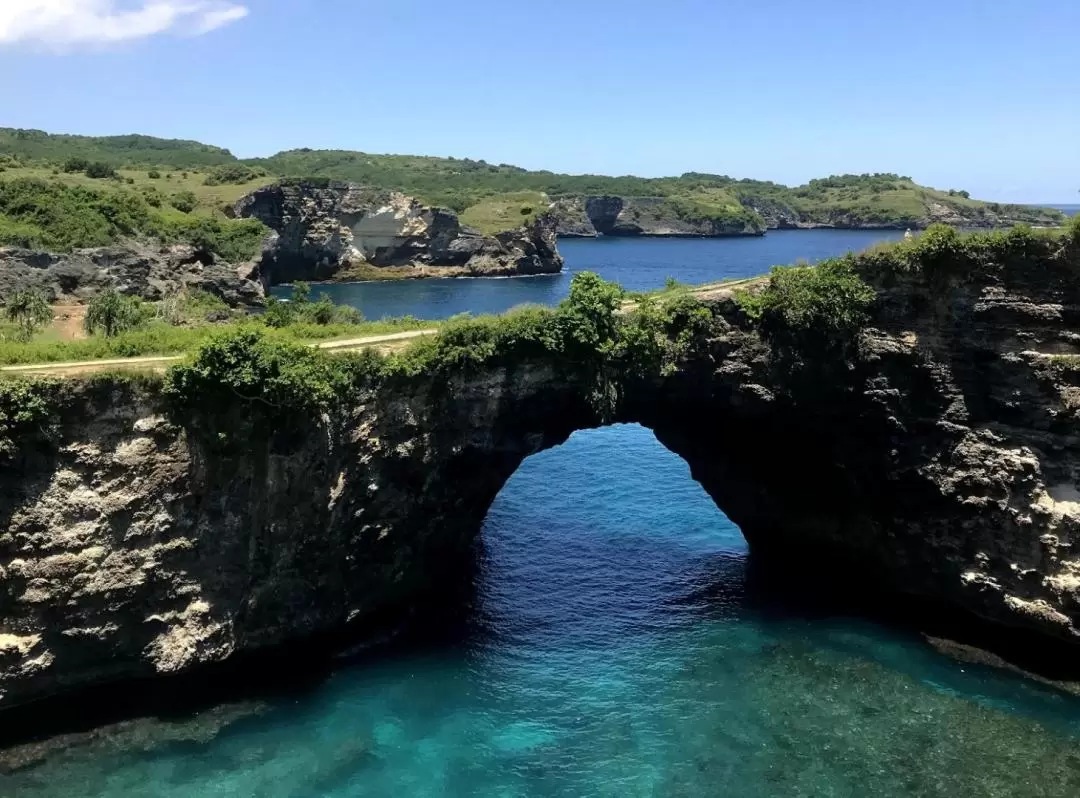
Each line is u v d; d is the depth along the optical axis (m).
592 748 34.69
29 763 32.59
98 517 33.88
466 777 32.72
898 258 43.66
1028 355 41.06
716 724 36.22
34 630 33.06
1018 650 41.81
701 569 52.41
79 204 130.62
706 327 46.53
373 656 41.62
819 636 43.81
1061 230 40.81
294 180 199.00
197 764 32.94
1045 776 32.84
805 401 47.00
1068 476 40.25
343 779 32.34
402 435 41.06
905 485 45.25
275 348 36.28
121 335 43.09
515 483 68.38
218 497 36.34
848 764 33.53
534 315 43.56
